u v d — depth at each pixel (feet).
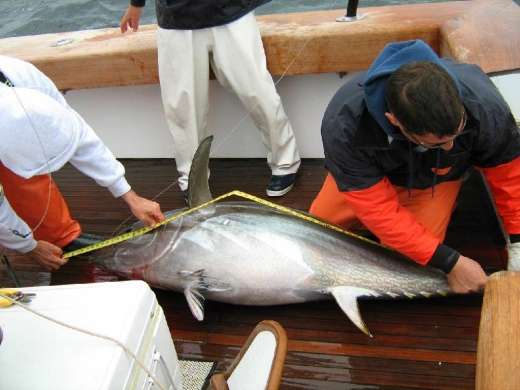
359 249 6.72
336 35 8.50
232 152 10.71
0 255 8.79
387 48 5.26
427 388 5.78
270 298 6.80
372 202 6.07
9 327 4.16
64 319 4.16
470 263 5.96
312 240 6.73
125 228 8.55
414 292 6.54
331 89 9.48
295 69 8.93
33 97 5.74
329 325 6.77
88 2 22.41
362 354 6.30
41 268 8.45
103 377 3.67
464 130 5.36
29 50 10.14
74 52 9.67
